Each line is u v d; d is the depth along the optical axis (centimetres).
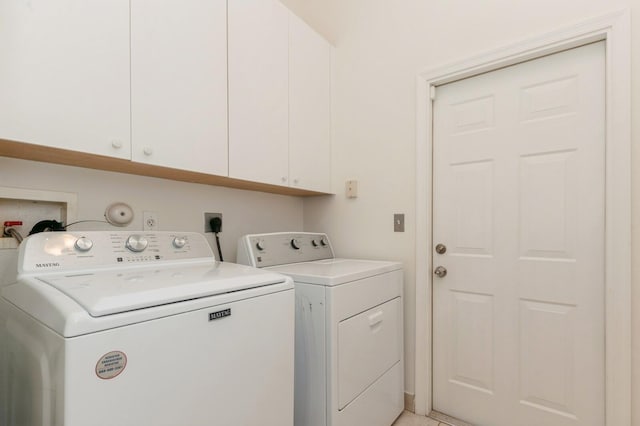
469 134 178
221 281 95
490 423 168
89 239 109
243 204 198
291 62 186
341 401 131
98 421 66
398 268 180
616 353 134
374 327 156
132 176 148
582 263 146
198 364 83
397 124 197
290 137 185
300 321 136
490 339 169
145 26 120
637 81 132
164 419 76
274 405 105
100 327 67
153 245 124
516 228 163
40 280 88
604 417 140
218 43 145
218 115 145
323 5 233
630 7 133
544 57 157
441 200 186
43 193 122
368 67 209
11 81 90
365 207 208
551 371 153
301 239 191
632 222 132
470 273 176
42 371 71
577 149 148
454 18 178
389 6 202
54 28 98
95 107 107
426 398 182
